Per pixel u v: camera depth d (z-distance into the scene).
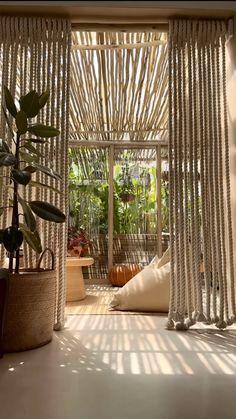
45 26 1.86
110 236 3.81
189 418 0.88
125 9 1.79
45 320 1.50
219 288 1.78
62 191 1.81
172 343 1.52
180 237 1.80
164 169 3.96
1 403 0.96
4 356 1.35
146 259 3.86
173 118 1.86
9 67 1.85
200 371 1.20
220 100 1.89
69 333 1.67
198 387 1.07
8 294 1.39
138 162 4.00
